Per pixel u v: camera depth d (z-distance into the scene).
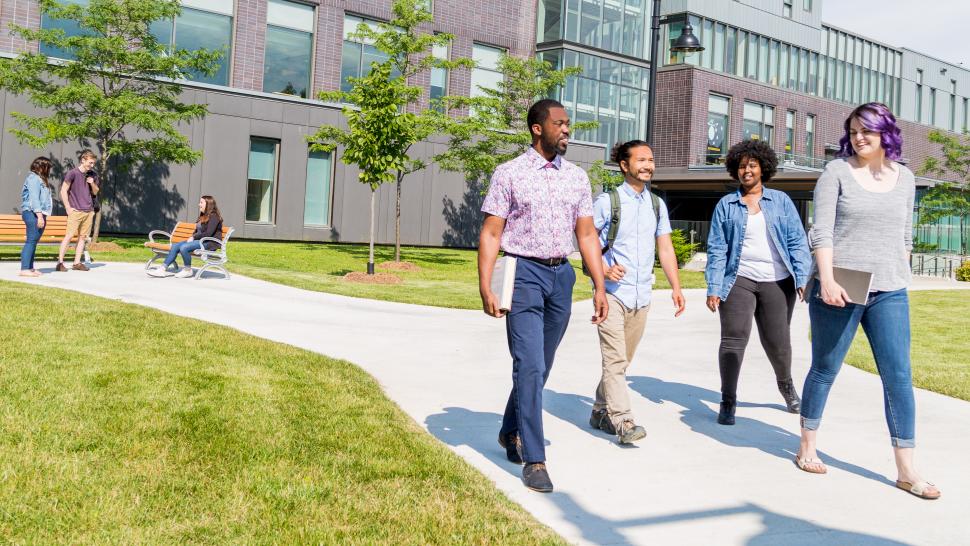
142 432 4.40
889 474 4.56
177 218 21.17
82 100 16.80
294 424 4.78
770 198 5.57
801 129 40.22
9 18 19.33
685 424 5.60
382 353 7.78
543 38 30.33
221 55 18.06
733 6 37.31
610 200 5.05
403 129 15.32
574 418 5.64
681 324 11.09
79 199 12.70
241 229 22.27
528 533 3.37
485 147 21.70
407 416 5.24
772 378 7.43
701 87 34.91
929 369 8.15
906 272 4.33
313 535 3.21
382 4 26.02
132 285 11.60
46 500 3.41
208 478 3.79
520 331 4.19
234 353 6.74
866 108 4.28
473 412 5.58
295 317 9.93
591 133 31.00
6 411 4.56
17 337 6.60
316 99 24.64
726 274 5.57
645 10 33.09
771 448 5.05
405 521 3.42
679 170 33.59
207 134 21.61
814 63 41.66
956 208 32.38
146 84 19.12
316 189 23.77
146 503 3.45
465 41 28.06
